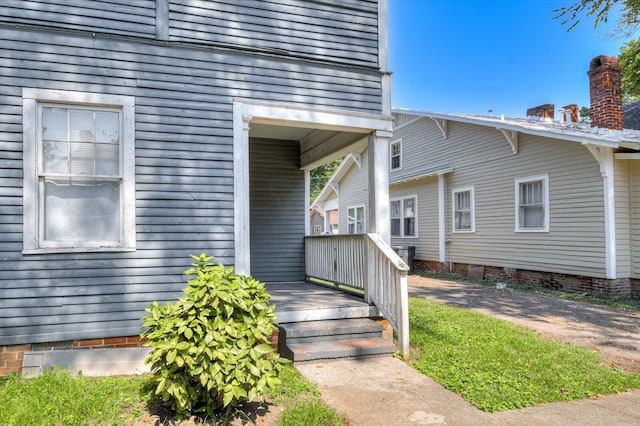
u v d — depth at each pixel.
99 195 4.70
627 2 8.20
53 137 4.58
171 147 4.93
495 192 12.68
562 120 13.94
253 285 3.68
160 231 4.82
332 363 4.85
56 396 3.71
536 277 11.36
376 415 3.56
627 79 13.72
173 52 5.01
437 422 3.45
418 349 5.41
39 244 4.45
